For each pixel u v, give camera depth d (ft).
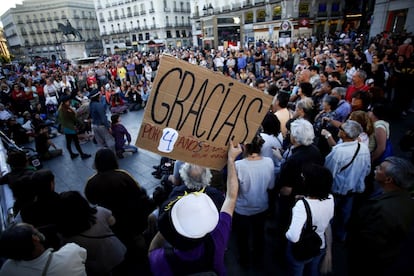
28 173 9.42
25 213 6.06
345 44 48.47
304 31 103.96
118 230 8.12
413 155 10.40
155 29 169.17
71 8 210.38
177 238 3.16
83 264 5.15
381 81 17.85
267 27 113.09
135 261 8.64
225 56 45.16
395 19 53.78
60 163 18.39
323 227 5.69
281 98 11.05
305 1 101.40
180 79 3.99
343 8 111.14
